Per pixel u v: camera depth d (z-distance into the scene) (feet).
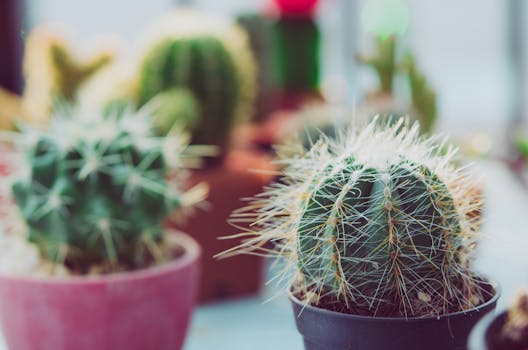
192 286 1.63
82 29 3.97
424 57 5.17
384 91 2.19
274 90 2.75
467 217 1.31
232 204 2.11
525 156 2.31
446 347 1.21
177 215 1.84
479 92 5.37
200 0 3.99
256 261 2.20
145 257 1.68
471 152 2.24
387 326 1.19
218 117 2.13
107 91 2.11
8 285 1.55
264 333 1.95
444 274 1.22
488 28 5.30
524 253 2.42
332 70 4.60
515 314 1.09
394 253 1.20
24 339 1.56
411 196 1.21
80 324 1.53
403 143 1.27
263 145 2.35
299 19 2.94
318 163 1.30
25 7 3.43
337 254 1.21
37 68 2.21
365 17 2.60
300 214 1.24
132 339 1.55
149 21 4.04
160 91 2.11
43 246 1.61
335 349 1.22
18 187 1.60
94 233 1.58
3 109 2.12
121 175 1.59
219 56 2.12
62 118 1.74
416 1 5.00
